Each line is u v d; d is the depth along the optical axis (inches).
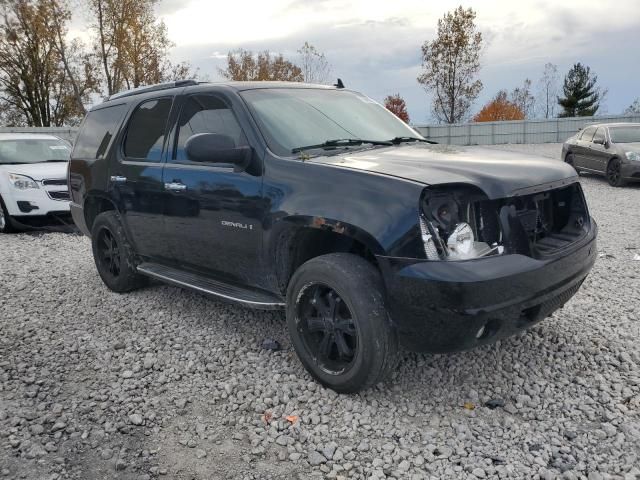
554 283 129.9
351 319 132.5
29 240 357.1
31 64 1348.4
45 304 216.5
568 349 160.6
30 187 371.6
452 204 123.7
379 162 139.3
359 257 134.3
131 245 212.1
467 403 135.3
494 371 149.8
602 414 129.2
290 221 140.1
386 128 182.9
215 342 173.8
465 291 115.6
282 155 150.1
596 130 582.9
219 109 170.1
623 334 169.9
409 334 125.5
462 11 1405.0
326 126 167.6
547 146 1109.1
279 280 151.4
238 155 151.7
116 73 1290.6
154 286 232.4
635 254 268.4
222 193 159.2
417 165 135.1
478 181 125.1
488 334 124.9
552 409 132.1
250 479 110.7
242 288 167.2
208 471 113.3
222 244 163.2
